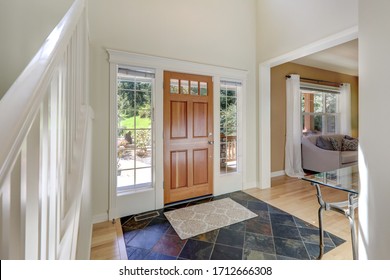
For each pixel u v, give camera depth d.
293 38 2.83
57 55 0.63
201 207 2.70
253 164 3.57
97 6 2.29
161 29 2.66
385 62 0.97
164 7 2.68
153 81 2.64
